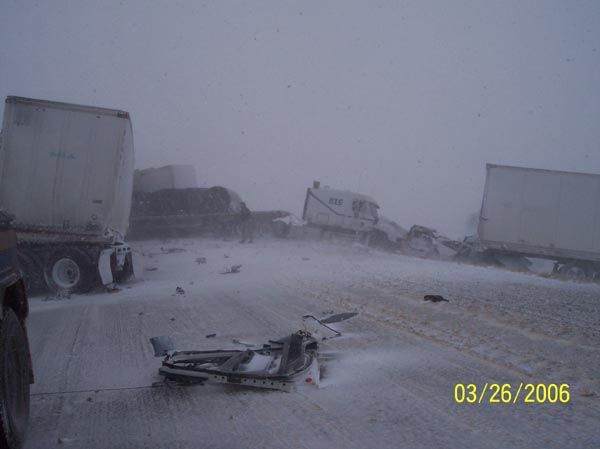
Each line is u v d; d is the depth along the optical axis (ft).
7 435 11.26
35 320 31.50
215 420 14.70
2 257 13.38
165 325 28.58
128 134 47.26
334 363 20.03
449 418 14.05
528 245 73.87
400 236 97.40
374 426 13.71
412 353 20.72
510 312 27.89
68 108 44.16
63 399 16.93
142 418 15.05
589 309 29.32
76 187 43.96
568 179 73.05
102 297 41.52
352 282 44.24
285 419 14.52
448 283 42.47
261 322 28.32
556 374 17.16
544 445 12.13
